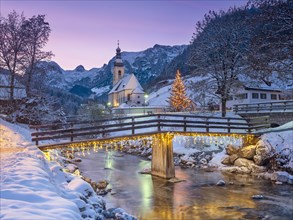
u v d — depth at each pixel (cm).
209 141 3381
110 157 3609
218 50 4025
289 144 2461
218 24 4281
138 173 2645
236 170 2581
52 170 1257
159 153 2506
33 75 4006
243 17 4175
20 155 1375
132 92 10006
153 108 6975
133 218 1152
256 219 1453
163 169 2439
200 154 3127
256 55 2941
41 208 744
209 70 4075
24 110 3531
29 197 807
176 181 2302
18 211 679
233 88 4034
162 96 10294
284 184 2141
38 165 1202
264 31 2950
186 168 2836
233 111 4297
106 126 2153
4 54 3669
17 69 3831
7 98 3606
